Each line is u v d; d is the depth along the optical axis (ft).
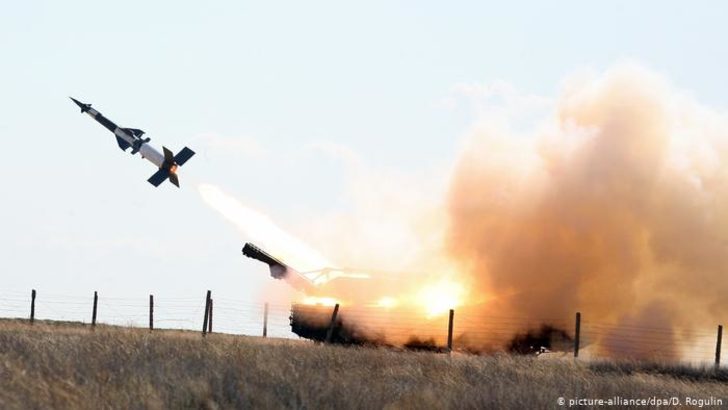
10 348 109.60
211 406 81.56
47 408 76.23
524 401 96.02
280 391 88.89
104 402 78.43
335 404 86.12
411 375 110.01
